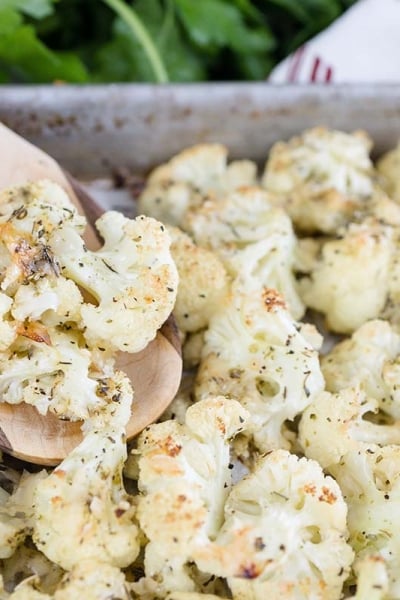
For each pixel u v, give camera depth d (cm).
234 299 42
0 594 35
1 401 38
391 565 36
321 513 36
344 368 42
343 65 54
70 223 39
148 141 50
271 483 37
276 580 35
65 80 54
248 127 50
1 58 53
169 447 36
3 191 41
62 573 37
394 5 54
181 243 43
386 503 37
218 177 49
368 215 47
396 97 50
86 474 36
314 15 59
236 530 35
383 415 42
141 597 36
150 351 39
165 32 56
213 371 41
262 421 40
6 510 37
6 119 48
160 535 35
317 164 48
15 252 37
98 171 51
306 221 48
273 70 56
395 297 45
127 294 38
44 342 37
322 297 45
